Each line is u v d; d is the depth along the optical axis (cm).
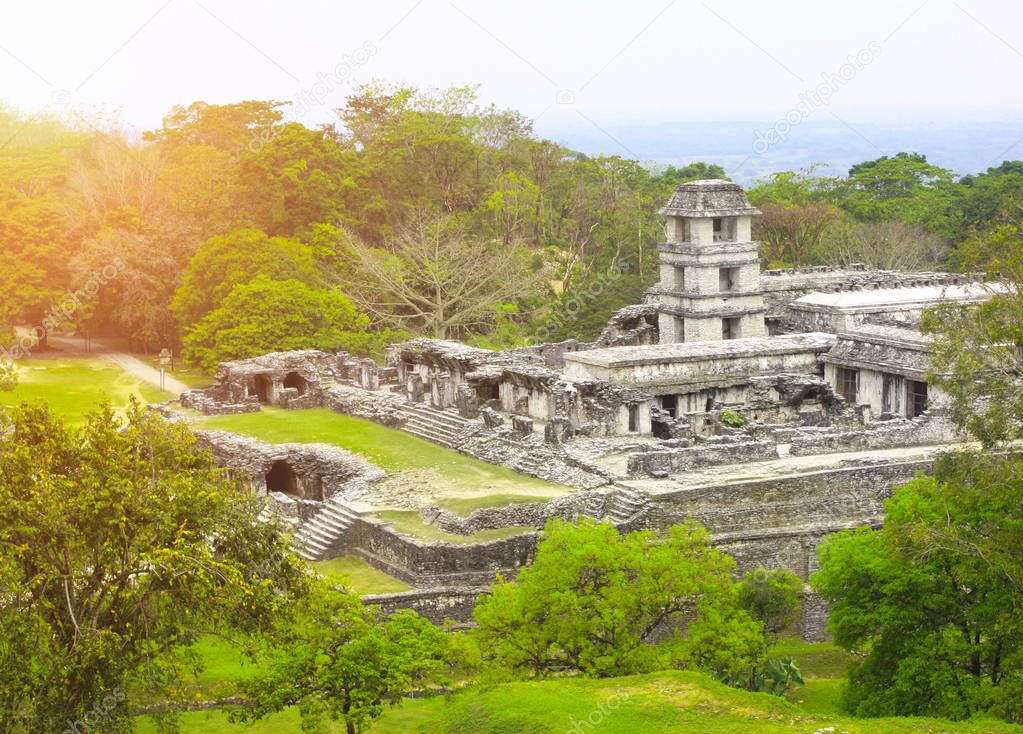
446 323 14450
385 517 8288
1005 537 6288
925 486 6825
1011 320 6888
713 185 12138
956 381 6812
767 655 6694
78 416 11194
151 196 15212
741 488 8081
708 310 12119
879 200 19700
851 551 6825
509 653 6316
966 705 6097
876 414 10225
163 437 5809
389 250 15838
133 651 5531
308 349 12094
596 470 8488
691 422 9731
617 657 6206
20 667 5153
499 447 9294
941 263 17475
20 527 5212
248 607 5606
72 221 14412
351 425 10469
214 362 12100
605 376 10006
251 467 9262
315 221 16012
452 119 18738
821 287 12875
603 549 6397
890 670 6538
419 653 5784
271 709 5675
